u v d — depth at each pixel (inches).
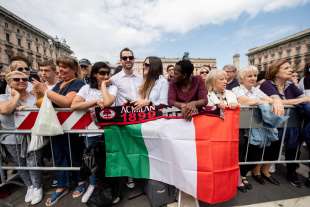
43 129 75.3
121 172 79.1
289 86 99.1
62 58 86.5
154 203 77.0
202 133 69.5
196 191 69.0
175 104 79.6
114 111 77.8
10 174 106.8
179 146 70.9
